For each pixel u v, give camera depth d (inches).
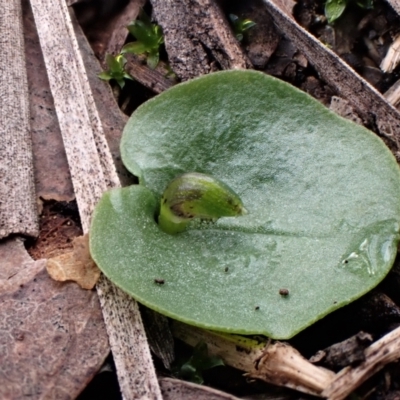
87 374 3.2
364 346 3.3
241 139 3.6
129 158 3.5
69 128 3.6
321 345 3.4
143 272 3.3
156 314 3.4
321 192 3.5
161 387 3.2
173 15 3.9
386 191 3.4
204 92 3.6
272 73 3.9
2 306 3.3
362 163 3.5
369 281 3.3
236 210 3.3
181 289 3.3
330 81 3.8
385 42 4.0
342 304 3.2
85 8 4.1
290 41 3.9
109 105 3.9
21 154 3.6
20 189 3.5
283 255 3.4
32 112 3.7
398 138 3.7
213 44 3.9
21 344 3.2
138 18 4.1
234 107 3.6
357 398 3.3
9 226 3.4
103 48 4.1
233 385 3.4
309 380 3.3
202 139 3.6
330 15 4.0
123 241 3.3
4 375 3.2
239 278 3.3
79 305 3.3
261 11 4.0
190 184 3.3
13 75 3.8
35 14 3.9
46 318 3.2
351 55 4.0
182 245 3.4
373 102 3.7
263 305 3.3
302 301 3.3
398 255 3.4
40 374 3.2
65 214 3.6
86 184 3.5
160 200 3.5
